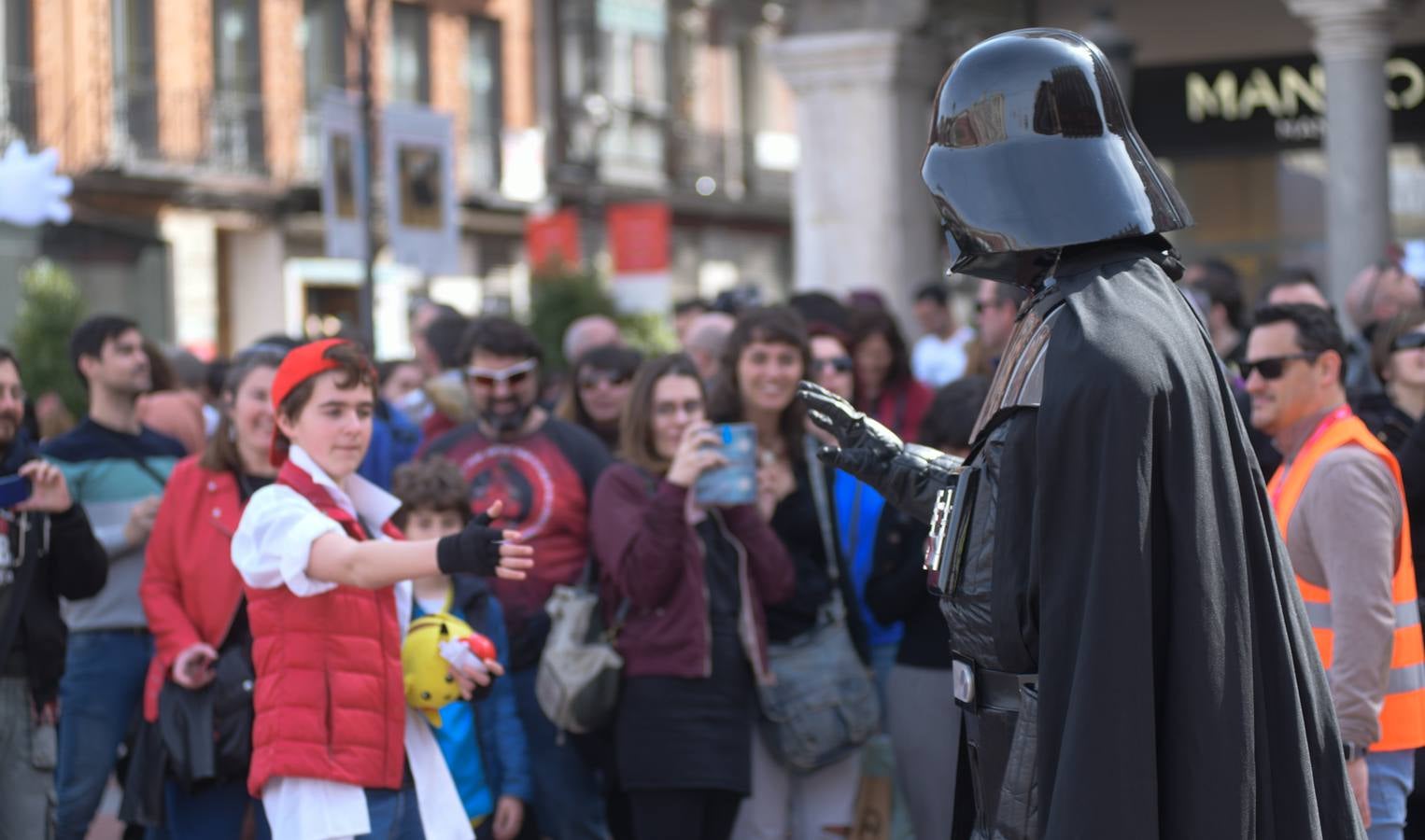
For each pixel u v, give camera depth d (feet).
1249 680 9.11
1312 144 51.06
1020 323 9.96
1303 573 15.43
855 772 20.49
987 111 9.71
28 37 82.28
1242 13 50.65
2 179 26.58
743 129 132.26
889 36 40.57
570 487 21.52
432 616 15.62
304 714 14.53
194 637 18.22
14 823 19.17
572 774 21.03
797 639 19.90
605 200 116.26
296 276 96.73
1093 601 8.93
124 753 24.13
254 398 18.75
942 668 19.77
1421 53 49.34
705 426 18.69
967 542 9.96
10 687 19.10
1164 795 9.07
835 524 20.39
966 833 10.60
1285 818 9.40
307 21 96.27
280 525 14.51
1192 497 9.05
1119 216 9.48
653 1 121.60
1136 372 9.04
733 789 18.98
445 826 15.39
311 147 95.35
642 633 19.01
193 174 87.92
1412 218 52.80
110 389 22.94
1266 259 54.24
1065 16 48.26
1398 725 15.69
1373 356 20.48
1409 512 17.30
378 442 23.20
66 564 19.39
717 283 128.77
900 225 41.29
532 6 113.19
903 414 25.08
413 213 47.93
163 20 87.45
